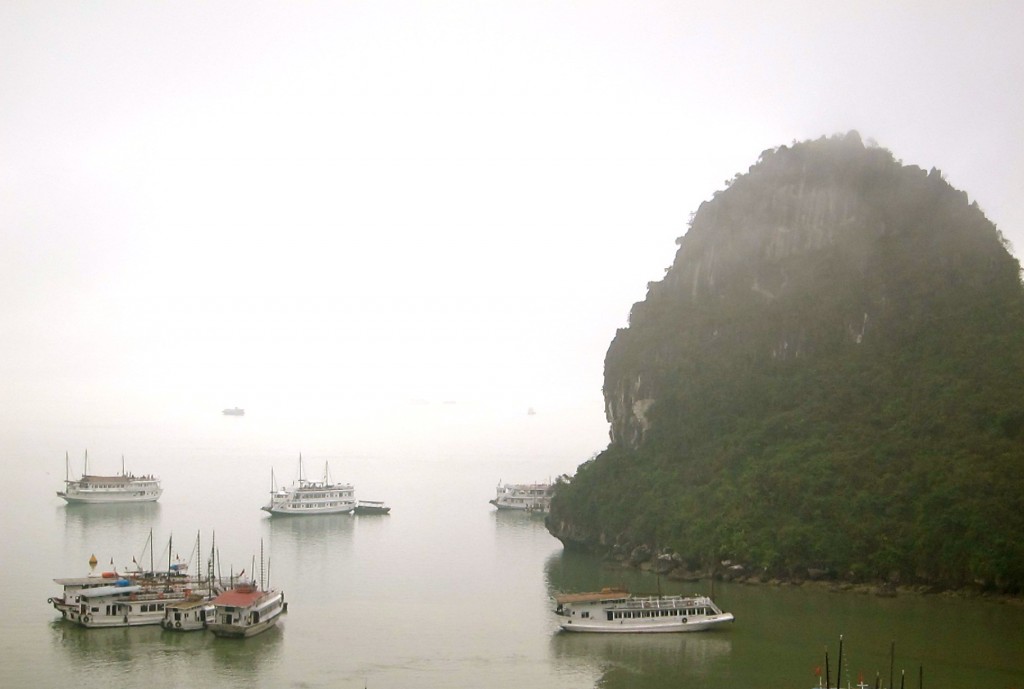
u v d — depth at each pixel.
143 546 196.88
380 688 104.88
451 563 184.88
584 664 114.31
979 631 126.31
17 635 122.88
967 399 174.25
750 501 168.12
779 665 113.31
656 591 151.38
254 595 130.38
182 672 109.25
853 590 150.88
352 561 186.88
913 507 156.88
